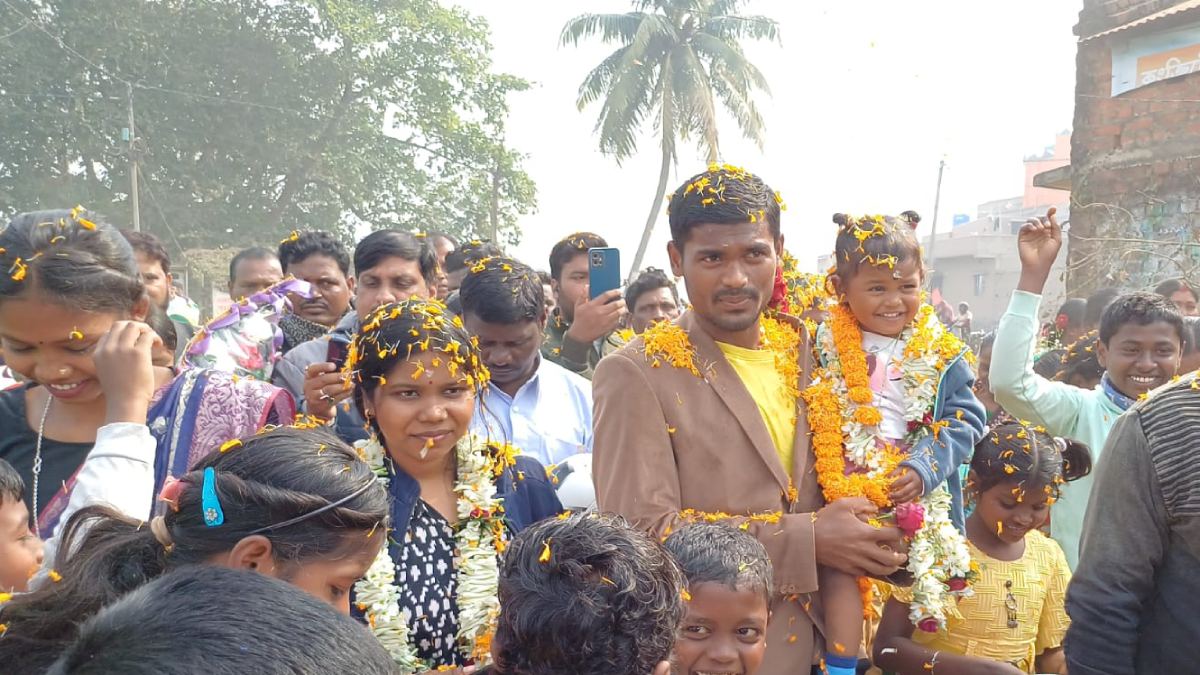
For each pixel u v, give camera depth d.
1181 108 10.79
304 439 1.93
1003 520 3.34
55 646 1.67
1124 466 2.51
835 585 2.74
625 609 1.61
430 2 29.58
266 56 27.20
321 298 5.25
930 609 2.78
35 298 2.21
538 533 1.75
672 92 25.58
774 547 2.55
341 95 28.83
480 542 2.54
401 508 2.51
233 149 27.05
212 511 1.76
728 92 26.33
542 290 4.04
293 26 28.05
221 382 2.73
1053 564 3.47
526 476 2.81
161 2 26.75
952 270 37.34
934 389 2.92
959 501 3.11
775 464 2.66
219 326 3.94
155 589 1.04
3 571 2.09
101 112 25.36
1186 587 2.46
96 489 2.16
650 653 1.63
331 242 5.38
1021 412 3.95
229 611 0.99
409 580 2.45
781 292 3.00
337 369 3.16
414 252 4.48
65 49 25.23
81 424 2.58
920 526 2.79
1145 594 2.50
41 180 25.42
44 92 25.09
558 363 4.72
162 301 4.98
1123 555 2.49
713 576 2.31
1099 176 11.61
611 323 4.41
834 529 2.59
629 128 25.86
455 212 30.23
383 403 2.49
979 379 5.65
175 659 0.92
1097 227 11.61
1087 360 5.18
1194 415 2.43
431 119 29.09
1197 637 2.45
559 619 1.60
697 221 2.63
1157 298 4.04
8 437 2.58
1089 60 11.74
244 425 2.68
